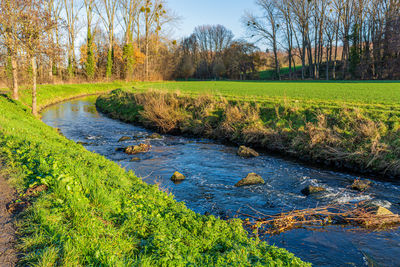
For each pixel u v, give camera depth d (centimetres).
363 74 5600
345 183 1065
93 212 521
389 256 600
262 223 733
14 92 2548
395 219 744
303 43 6241
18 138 989
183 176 1102
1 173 689
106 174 798
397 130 1253
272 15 6694
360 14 5700
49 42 1992
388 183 1066
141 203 624
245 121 1780
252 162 1348
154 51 7369
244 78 8206
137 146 1531
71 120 2538
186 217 588
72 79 5484
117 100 3106
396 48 4853
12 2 1819
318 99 1934
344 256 599
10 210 513
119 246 426
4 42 1933
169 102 2325
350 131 1353
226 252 470
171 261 402
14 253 396
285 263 464
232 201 884
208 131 1905
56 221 473
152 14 6750
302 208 837
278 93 2516
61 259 380
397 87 2798
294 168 1258
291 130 1543
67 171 679
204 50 10475
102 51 6812
